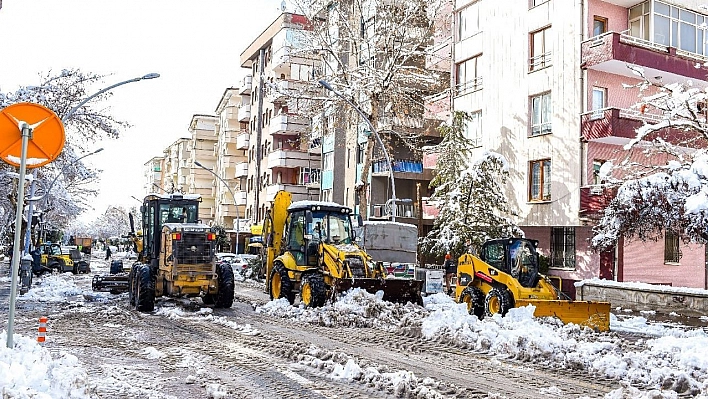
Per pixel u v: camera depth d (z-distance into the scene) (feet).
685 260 92.43
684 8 91.50
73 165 108.06
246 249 191.11
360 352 39.11
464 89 112.06
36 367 24.68
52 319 51.60
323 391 28.91
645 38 88.69
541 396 29.04
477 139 106.42
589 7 87.92
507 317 49.62
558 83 90.33
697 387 30.50
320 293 57.98
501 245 57.62
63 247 149.89
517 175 96.89
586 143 86.33
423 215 120.57
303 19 173.99
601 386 31.35
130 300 63.87
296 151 176.65
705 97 65.46
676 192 58.44
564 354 37.58
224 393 27.48
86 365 33.35
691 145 84.89
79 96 90.94
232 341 42.50
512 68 99.09
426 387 29.35
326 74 119.55
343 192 151.53
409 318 49.88
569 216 87.04
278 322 52.65
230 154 243.81
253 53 203.21
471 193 91.45
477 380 31.99
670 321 63.87
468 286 59.62
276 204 71.41
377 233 84.74
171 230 59.77
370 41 110.01
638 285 71.26
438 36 117.91
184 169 320.91
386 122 110.42
